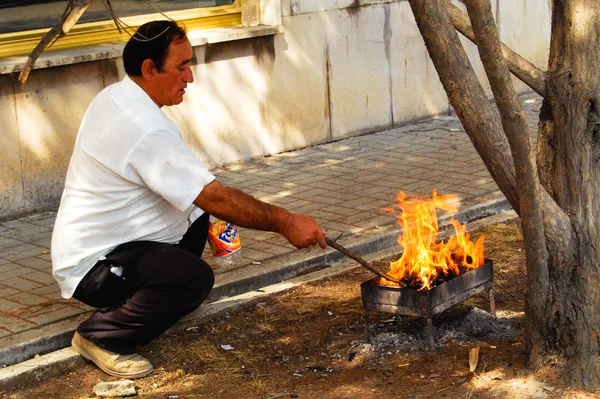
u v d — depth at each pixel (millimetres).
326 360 4570
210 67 8109
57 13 7426
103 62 7438
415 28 9633
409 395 4133
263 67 8469
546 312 4129
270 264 5738
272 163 8445
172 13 8047
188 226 4758
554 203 4094
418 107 9875
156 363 4598
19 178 7051
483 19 3355
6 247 6348
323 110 9031
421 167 8086
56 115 7203
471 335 4727
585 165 4062
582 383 4062
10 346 4547
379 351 4598
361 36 9164
